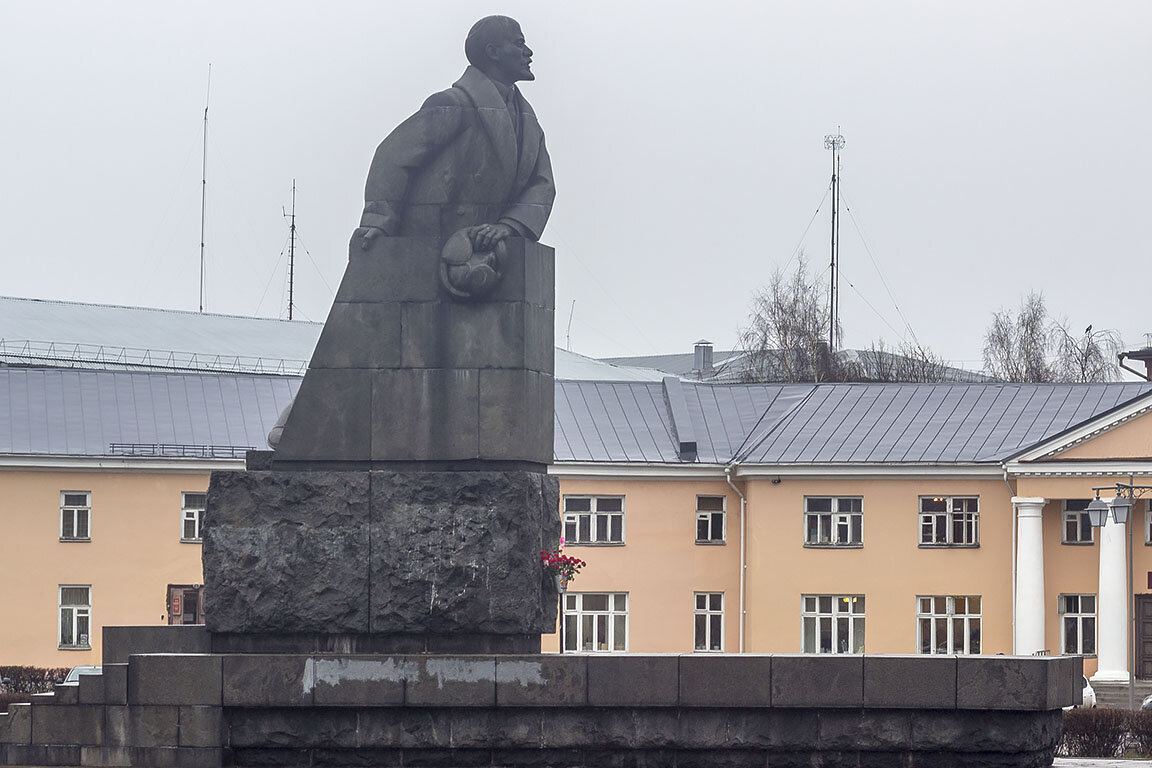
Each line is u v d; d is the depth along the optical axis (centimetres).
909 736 2594
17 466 6512
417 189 2745
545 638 6506
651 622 6625
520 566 2673
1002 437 6556
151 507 6625
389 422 2719
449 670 2600
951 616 6462
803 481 6544
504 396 2711
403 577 2677
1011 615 6419
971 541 6462
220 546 2700
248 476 2705
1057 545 6481
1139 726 4166
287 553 2692
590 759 2606
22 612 6506
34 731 2633
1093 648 6469
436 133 2731
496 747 2597
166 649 2972
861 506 6525
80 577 6556
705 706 2595
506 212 2742
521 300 2719
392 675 2600
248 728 2606
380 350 2723
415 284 2727
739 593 6656
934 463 6444
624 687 2600
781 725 2605
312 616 2681
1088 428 6338
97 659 6550
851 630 6519
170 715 2606
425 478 2686
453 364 2717
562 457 6606
